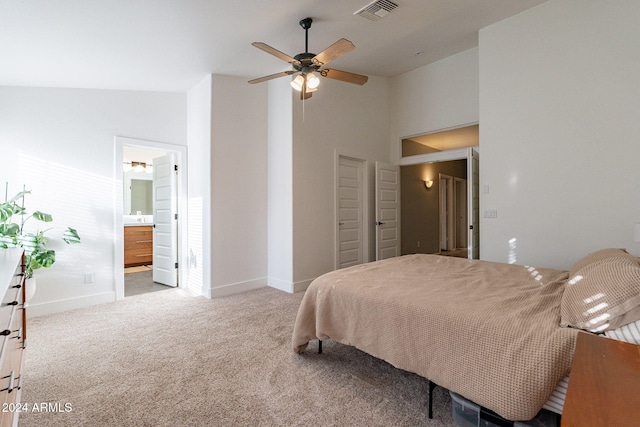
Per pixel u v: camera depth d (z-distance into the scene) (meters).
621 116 2.68
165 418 1.62
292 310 3.31
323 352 2.36
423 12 3.07
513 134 3.30
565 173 2.98
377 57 4.27
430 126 4.80
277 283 4.21
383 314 1.77
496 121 3.42
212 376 2.02
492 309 1.51
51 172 3.27
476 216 4.05
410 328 1.63
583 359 0.86
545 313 1.47
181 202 4.31
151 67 3.28
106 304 3.52
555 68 3.02
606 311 1.22
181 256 4.33
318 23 2.94
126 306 3.45
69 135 3.38
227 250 3.93
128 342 2.52
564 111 2.97
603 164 2.77
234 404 1.74
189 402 1.75
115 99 3.72
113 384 1.93
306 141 4.15
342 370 2.10
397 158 5.27
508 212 3.34
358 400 1.78
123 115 3.78
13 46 2.48
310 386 1.91
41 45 2.52
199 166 4.04
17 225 2.83
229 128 3.94
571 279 1.62
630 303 1.18
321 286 2.19
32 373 2.04
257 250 4.25
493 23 3.40
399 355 1.66
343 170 4.71
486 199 3.51
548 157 3.07
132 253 5.84
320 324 2.10
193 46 2.97
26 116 3.14
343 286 2.05
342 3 2.64
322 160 4.34
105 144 3.63
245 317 3.10
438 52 4.26
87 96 3.52
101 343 2.50
